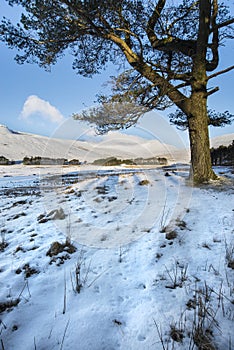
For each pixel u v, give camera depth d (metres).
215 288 1.74
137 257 2.29
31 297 1.70
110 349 1.26
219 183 5.50
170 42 6.78
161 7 6.70
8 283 1.89
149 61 6.62
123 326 1.42
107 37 6.38
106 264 2.17
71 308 1.57
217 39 6.69
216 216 3.24
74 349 1.25
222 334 1.33
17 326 1.42
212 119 8.92
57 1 5.62
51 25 6.26
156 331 1.37
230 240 2.48
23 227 3.36
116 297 1.69
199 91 6.18
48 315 1.51
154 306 1.58
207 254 2.25
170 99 6.67
